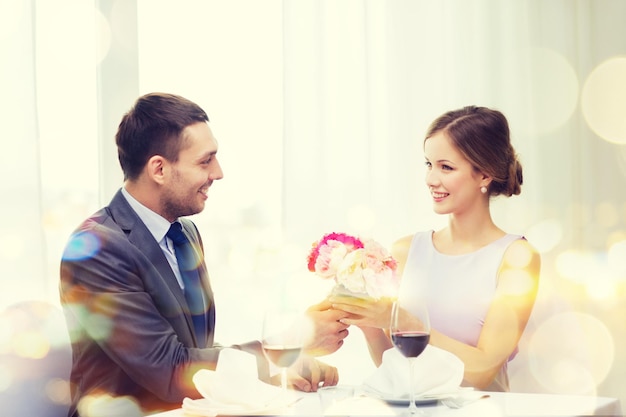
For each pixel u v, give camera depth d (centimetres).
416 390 164
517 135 377
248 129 295
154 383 185
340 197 318
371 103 332
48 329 189
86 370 192
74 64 251
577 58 399
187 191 214
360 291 190
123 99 267
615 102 404
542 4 389
